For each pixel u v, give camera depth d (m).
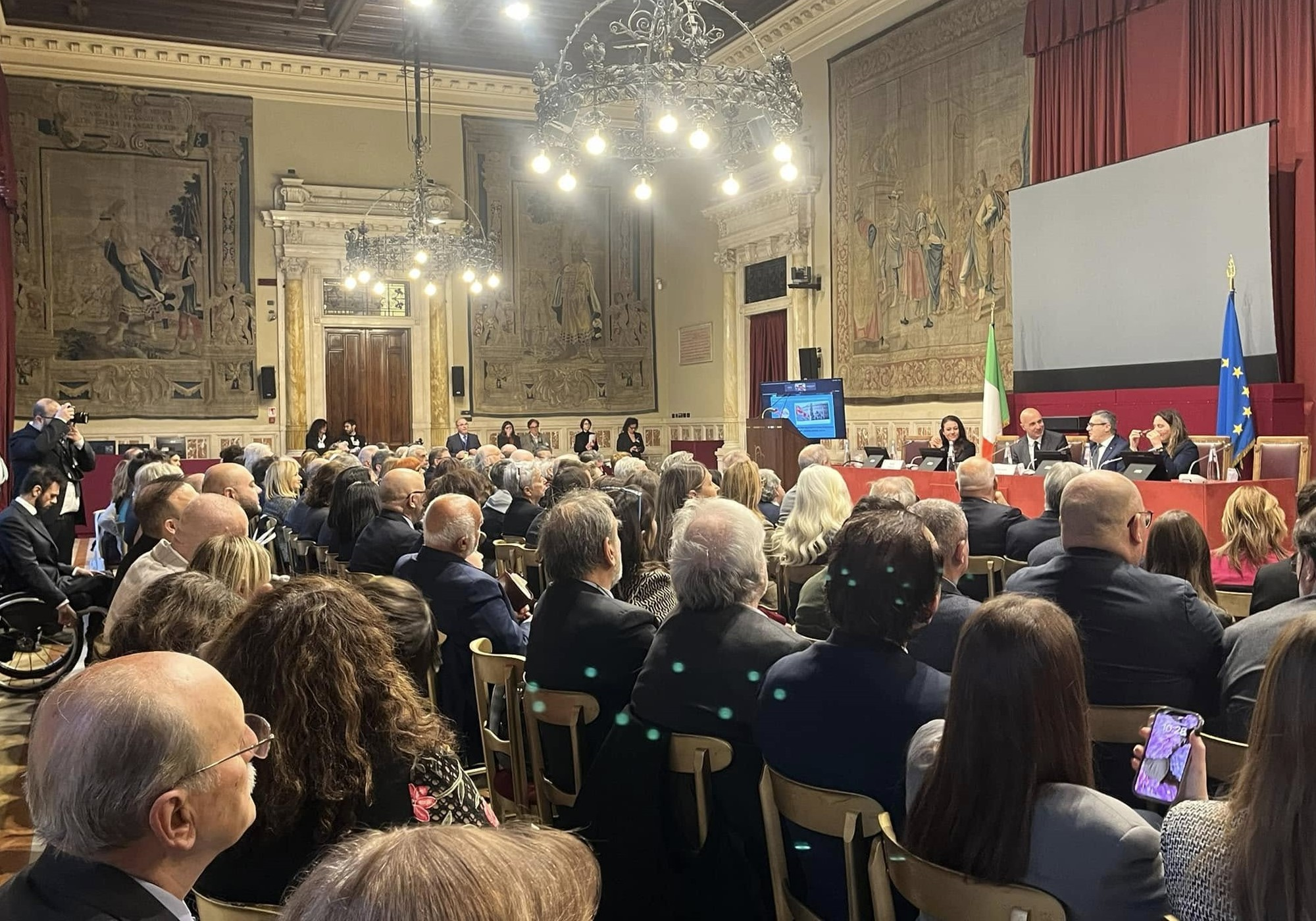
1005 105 11.89
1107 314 10.26
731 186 8.27
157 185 16.22
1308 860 1.33
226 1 14.78
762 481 6.92
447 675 3.80
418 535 5.06
